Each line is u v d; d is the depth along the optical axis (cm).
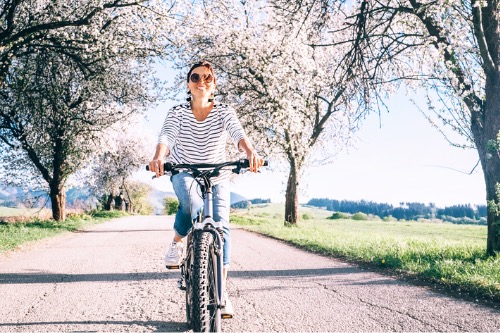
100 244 1108
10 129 2158
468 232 2766
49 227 1758
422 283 547
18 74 1756
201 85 305
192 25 1650
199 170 287
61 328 362
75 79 1955
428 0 890
